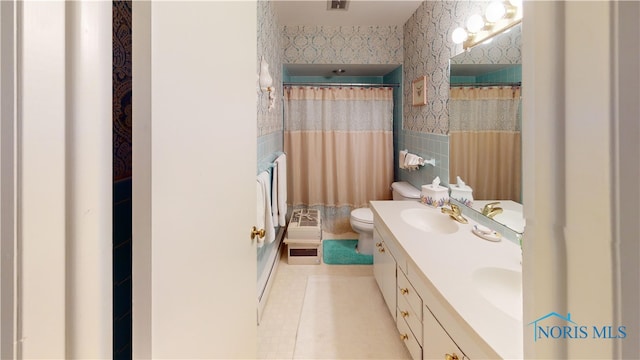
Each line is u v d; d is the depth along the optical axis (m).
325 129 3.72
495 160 1.74
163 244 0.58
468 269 1.28
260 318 2.11
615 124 0.28
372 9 3.07
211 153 0.82
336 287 2.58
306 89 3.68
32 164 0.35
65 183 0.39
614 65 0.28
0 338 0.34
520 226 1.55
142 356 0.54
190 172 0.70
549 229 0.33
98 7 0.42
